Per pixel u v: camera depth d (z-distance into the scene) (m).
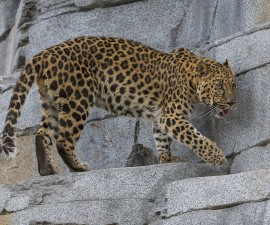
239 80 24.33
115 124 26.39
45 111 24.62
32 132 26.83
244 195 20.70
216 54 25.28
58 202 22.92
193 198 21.38
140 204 22.41
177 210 21.52
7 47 32.66
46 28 29.22
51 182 23.34
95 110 26.69
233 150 24.08
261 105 23.58
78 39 24.92
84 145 26.64
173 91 24.61
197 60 24.64
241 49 24.44
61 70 24.17
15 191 23.58
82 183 23.00
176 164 23.09
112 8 28.52
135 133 26.14
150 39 27.95
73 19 28.88
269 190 20.42
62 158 24.17
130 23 28.25
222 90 23.80
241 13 25.91
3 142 23.47
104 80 24.98
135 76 25.11
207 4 27.23
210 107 24.72
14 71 30.30
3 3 32.88
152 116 25.16
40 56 24.14
